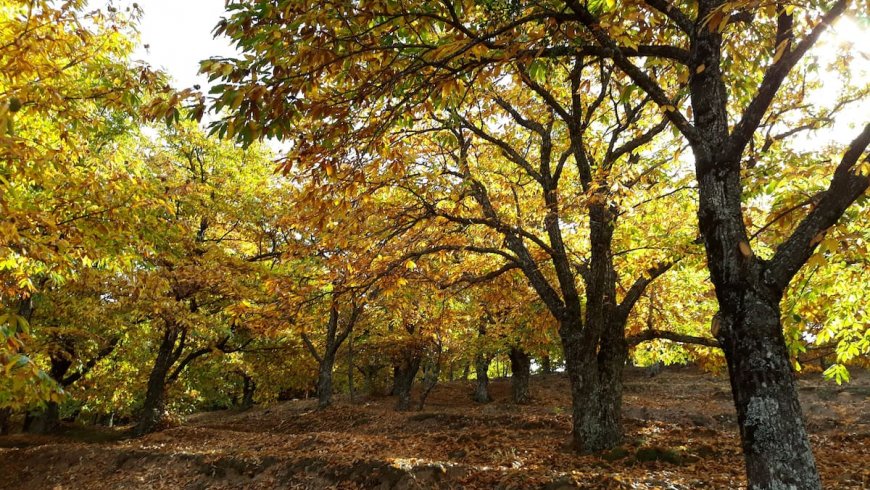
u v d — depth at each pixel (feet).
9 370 9.74
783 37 14.53
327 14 13.35
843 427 44.37
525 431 42.83
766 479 10.80
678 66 21.30
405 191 34.47
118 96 24.67
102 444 48.44
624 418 45.75
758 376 11.36
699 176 13.33
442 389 101.50
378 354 83.76
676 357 42.42
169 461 39.09
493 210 34.45
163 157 57.16
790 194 17.51
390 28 14.60
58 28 22.20
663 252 31.55
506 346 65.00
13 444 54.03
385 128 15.51
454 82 14.74
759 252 25.77
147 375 66.33
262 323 27.32
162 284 34.32
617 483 24.73
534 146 41.55
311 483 31.83
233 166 63.21
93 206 26.02
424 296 43.75
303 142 14.48
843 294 24.52
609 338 33.45
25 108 21.40
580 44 14.62
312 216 18.74
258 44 13.14
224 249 60.23
